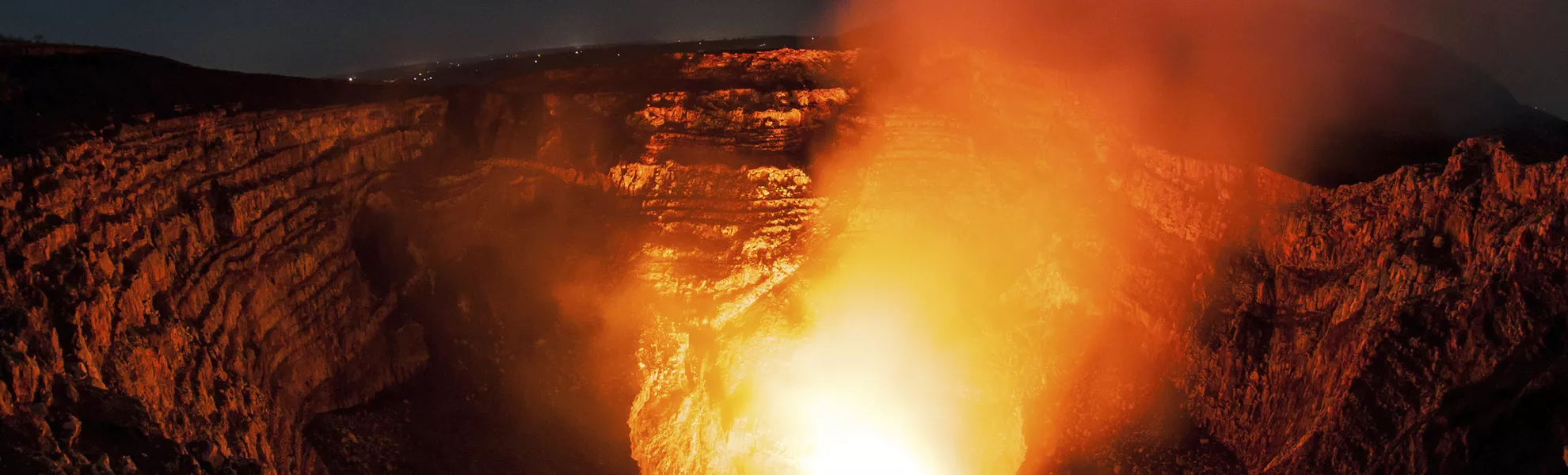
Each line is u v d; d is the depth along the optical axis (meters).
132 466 10.23
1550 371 10.80
